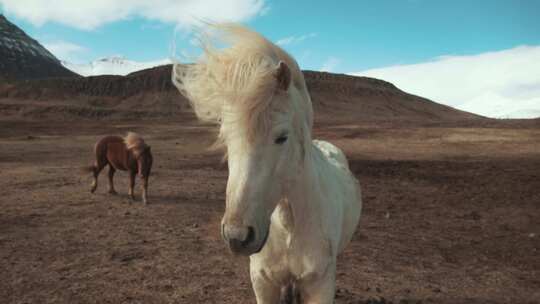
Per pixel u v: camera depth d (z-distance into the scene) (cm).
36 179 982
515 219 690
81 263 449
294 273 201
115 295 372
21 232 559
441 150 1814
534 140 2078
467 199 835
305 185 186
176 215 669
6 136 2612
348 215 264
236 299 367
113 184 892
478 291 406
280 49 178
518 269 470
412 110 11750
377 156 1590
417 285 413
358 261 473
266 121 153
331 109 10238
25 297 366
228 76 153
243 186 154
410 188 948
